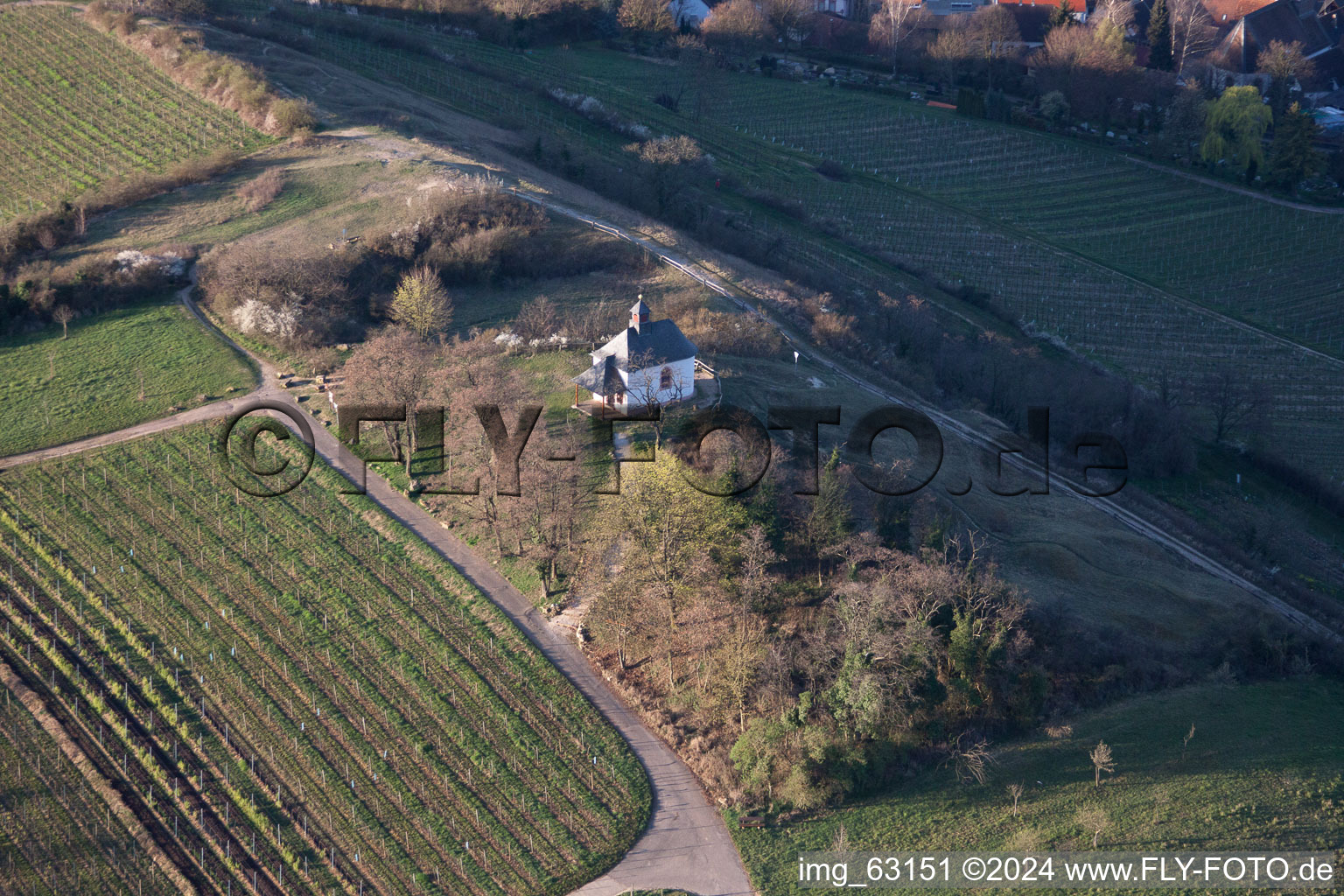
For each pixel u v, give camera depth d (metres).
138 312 140.25
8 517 105.06
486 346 128.75
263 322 133.38
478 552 102.44
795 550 98.12
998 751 87.38
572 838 78.69
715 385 120.69
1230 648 101.12
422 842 78.12
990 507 115.31
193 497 108.00
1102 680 94.31
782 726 83.00
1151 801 83.81
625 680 90.25
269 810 80.12
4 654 91.50
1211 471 150.88
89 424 118.81
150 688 88.69
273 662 91.12
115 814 79.88
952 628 90.19
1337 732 92.75
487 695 88.50
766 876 76.56
